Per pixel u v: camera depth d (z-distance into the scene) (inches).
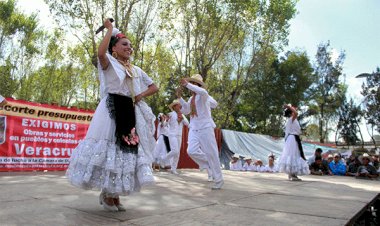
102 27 139.4
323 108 1724.9
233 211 141.5
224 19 843.4
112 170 121.3
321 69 1699.1
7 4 1155.3
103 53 127.6
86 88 1189.1
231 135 636.7
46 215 121.0
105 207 132.7
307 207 157.6
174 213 132.9
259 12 906.7
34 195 164.6
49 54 1216.8
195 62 862.5
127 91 132.8
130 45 139.3
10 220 111.8
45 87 1258.6
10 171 325.4
